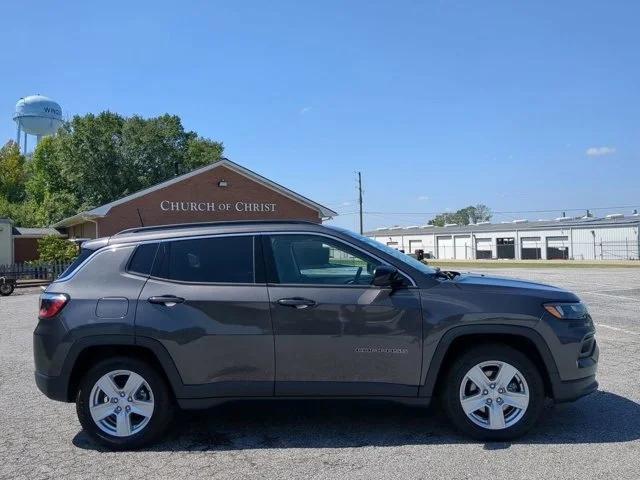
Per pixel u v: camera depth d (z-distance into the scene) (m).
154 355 4.94
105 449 4.88
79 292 4.93
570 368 4.75
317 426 5.30
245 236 5.07
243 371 4.79
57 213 49.69
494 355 4.78
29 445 5.02
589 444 4.69
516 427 4.75
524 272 35.25
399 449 4.67
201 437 5.09
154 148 51.97
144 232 5.22
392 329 4.75
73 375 4.91
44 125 72.25
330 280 4.98
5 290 23.05
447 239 69.75
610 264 46.81
